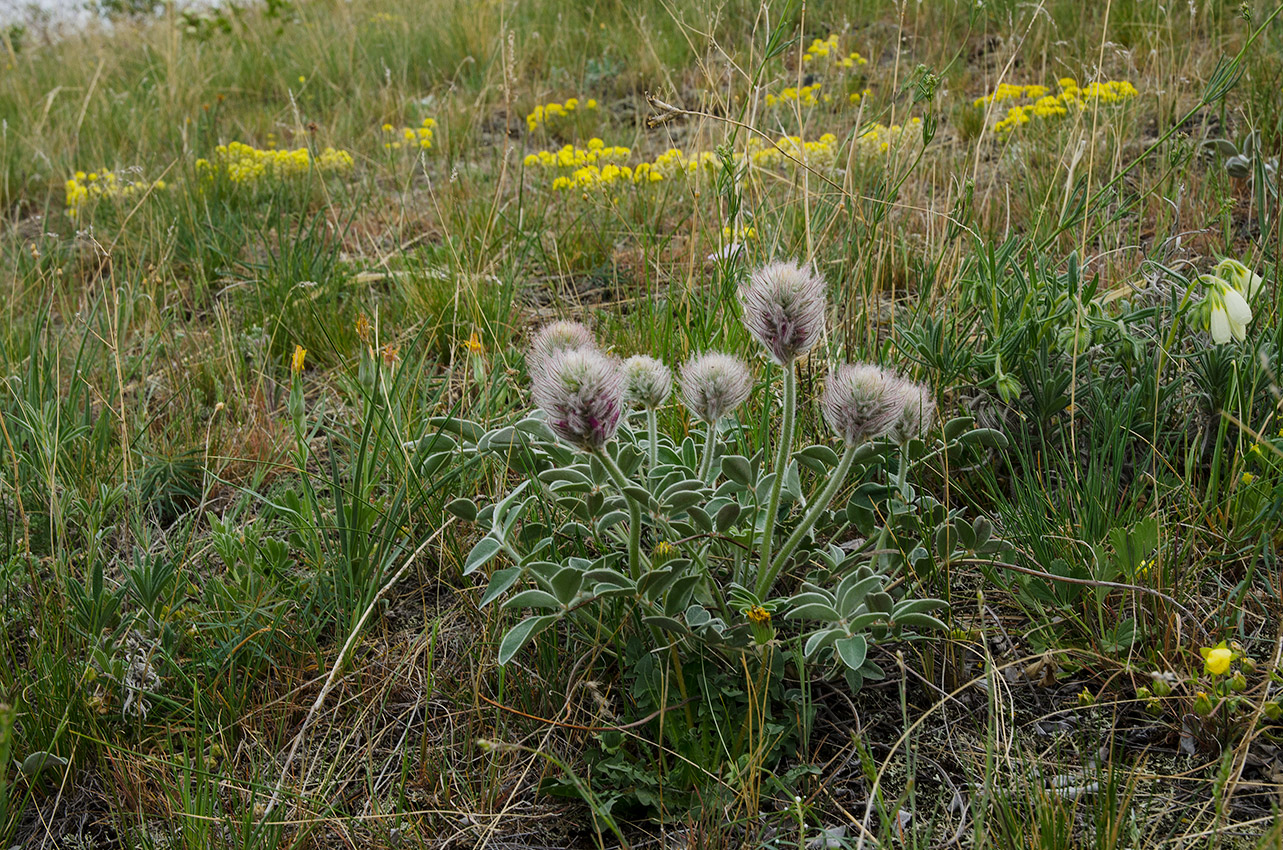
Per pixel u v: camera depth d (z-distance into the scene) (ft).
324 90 24.52
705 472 6.68
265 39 30.19
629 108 22.04
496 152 18.60
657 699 6.36
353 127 21.70
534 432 7.05
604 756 6.34
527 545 7.47
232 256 14.51
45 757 6.32
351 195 17.26
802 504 6.82
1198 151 12.91
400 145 19.08
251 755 6.66
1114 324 7.66
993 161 14.90
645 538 7.89
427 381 10.30
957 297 9.58
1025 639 7.06
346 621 7.50
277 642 7.34
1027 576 7.02
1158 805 5.73
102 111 23.77
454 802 6.28
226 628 7.39
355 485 7.70
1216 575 7.16
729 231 8.94
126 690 6.88
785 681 6.83
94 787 6.61
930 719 6.58
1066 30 19.58
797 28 22.56
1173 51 16.05
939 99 15.57
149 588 7.36
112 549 8.78
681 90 21.21
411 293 12.26
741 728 6.02
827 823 5.93
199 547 8.73
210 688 7.07
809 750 6.44
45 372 10.11
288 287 12.60
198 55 27.89
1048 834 5.22
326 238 14.76
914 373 8.82
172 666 6.99
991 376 8.26
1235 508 7.37
